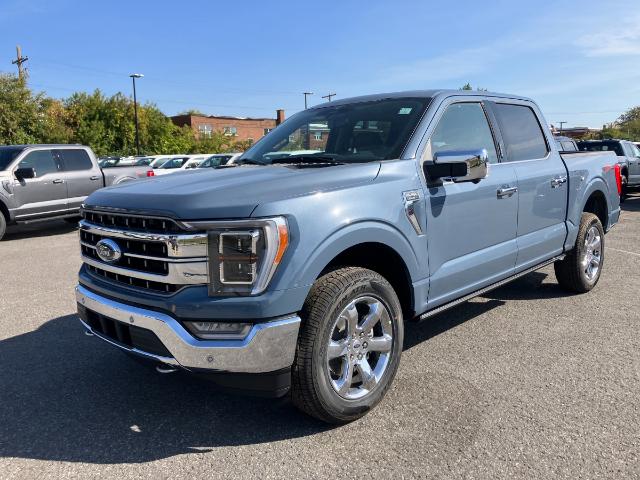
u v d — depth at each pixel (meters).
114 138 47.44
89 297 3.28
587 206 6.17
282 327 2.82
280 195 2.92
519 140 4.83
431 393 3.60
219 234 2.75
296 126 4.56
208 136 57.59
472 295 4.20
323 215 2.97
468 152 3.52
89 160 12.27
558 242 5.21
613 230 10.56
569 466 2.77
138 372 4.05
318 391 2.97
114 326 3.15
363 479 2.70
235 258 2.75
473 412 3.33
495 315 5.23
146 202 2.99
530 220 4.74
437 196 3.71
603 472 2.71
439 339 4.61
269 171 3.48
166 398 3.63
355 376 3.27
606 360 4.10
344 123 4.19
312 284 2.92
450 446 2.97
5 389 3.79
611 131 78.44
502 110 4.73
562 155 5.85
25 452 3.00
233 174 3.46
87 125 45.97
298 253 2.85
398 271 3.59
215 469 2.81
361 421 3.26
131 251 3.08
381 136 3.89
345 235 3.05
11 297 6.23
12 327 5.13
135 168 13.40
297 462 2.86
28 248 9.81
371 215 3.21
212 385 2.97
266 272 2.77
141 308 2.97
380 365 3.35
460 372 3.93
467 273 4.02
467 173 3.51
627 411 3.31
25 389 3.79
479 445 2.97
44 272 7.60
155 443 3.07
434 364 4.08
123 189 3.35
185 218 2.79
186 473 2.78
